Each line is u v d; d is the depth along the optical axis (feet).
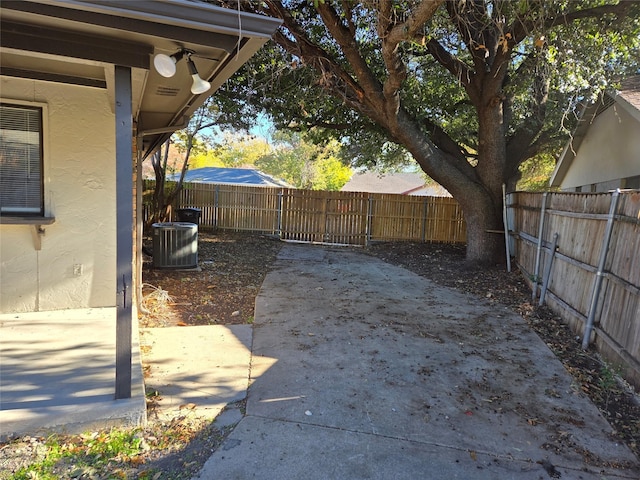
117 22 7.54
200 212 38.22
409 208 40.16
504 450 8.62
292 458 7.94
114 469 7.29
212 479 7.23
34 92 13.12
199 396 10.10
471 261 27.73
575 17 18.62
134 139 15.87
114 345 11.67
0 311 13.84
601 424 9.77
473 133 34.88
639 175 24.82
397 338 14.76
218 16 7.68
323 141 41.81
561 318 16.92
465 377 11.91
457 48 23.82
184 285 20.62
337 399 10.32
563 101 25.88
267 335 14.57
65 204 14.03
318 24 24.20
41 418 7.92
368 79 21.30
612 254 13.07
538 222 20.98
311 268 27.20
